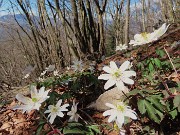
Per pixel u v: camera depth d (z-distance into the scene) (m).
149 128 2.45
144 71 3.36
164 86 2.40
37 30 10.79
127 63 2.07
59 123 2.89
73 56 8.86
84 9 8.93
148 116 2.34
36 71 10.57
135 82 2.93
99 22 9.15
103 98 3.28
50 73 7.34
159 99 2.26
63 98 3.39
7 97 5.71
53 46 10.55
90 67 4.34
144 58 3.80
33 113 4.22
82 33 8.91
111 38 16.98
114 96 3.19
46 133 2.48
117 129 2.25
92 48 9.07
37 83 3.94
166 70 3.35
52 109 2.41
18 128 3.96
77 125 2.49
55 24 10.54
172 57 3.81
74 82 3.88
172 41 5.36
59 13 8.94
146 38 2.04
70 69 6.27
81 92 4.04
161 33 1.98
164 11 12.60
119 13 13.79
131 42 2.09
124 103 2.03
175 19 10.66
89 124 2.77
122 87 2.01
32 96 2.20
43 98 2.18
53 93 3.28
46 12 10.31
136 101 2.30
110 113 2.01
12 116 4.39
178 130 2.47
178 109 2.20
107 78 2.05
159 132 2.44
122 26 15.27
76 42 8.77
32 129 3.72
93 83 3.83
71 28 8.84
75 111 2.59
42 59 10.77
